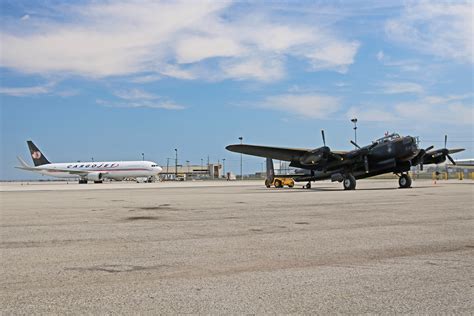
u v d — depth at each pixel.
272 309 4.09
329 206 14.85
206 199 20.05
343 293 4.58
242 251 6.92
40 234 8.88
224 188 38.16
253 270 5.64
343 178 29.03
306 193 24.61
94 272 5.56
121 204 17.39
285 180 38.06
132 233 8.95
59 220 11.47
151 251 6.97
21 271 5.62
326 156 28.58
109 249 7.16
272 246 7.34
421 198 18.41
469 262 6.01
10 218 12.05
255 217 11.72
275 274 5.42
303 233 8.73
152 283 5.02
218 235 8.59
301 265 5.91
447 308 4.09
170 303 4.27
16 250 7.11
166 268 5.78
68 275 5.40
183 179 111.06
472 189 26.95
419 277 5.20
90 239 8.21
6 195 28.48
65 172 76.75
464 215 11.59
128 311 4.04
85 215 12.81
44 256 6.60
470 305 4.18
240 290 4.71
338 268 5.71
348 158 28.98
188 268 5.78
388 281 5.03
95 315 3.93
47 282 5.07
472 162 71.50
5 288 4.82
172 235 8.63
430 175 88.06
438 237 8.08
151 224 10.42
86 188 44.25
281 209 14.01
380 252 6.75
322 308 4.11
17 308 4.12
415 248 7.04
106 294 4.57
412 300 4.33
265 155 31.66
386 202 16.31
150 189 37.91
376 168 28.86
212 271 5.60
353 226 9.68
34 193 32.00
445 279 5.10
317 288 4.77
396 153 27.55
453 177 78.44
